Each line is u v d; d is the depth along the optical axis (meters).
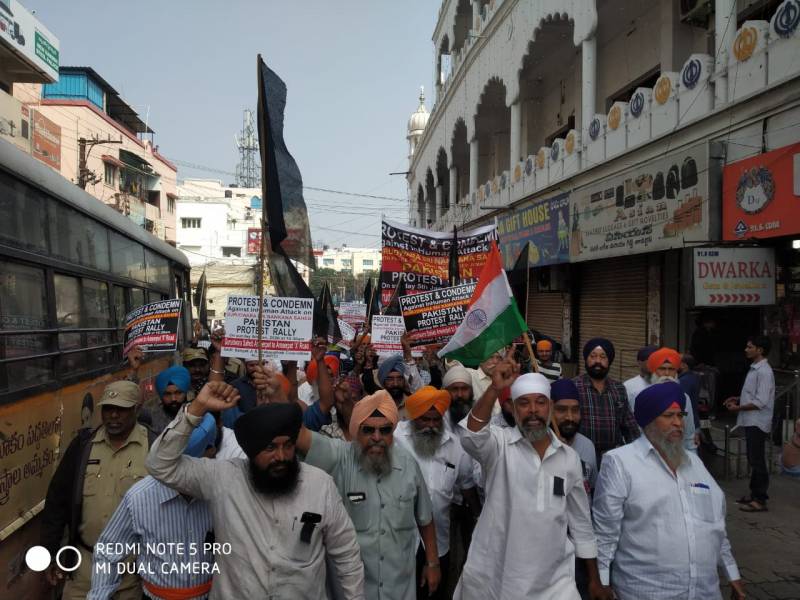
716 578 3.04
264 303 4.28
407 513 3.30
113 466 3.48
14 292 4.22
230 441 3.66
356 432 3.30
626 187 11.38
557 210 14.42
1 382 3.79
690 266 8.41
